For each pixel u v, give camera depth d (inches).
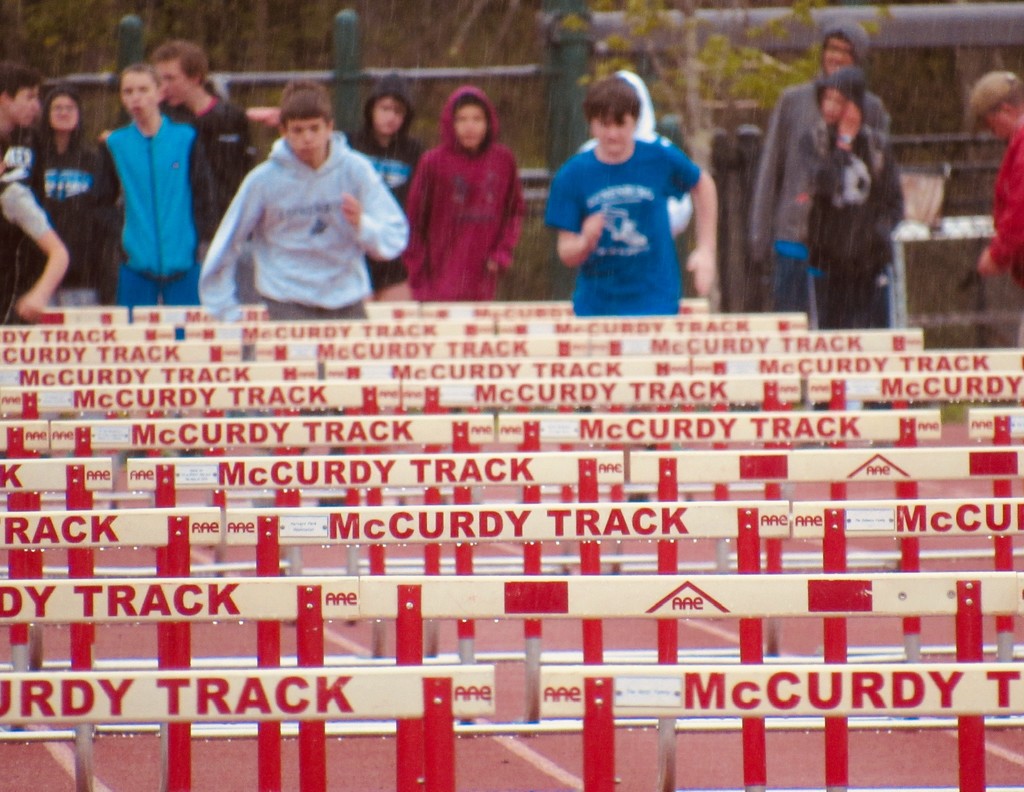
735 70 2383.1
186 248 1708.9
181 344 1209.4
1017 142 1312.7
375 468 772.0
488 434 890.7
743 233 2375.7
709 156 2423.7
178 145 1706.4
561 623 1115.9
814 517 662.5
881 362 1107.3
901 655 964.6
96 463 773.9
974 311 2529.5
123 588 561.6
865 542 1428.4
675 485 778.2
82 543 653.3
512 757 798.5
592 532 655.1
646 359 1109.7
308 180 1369.3
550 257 2429.9
